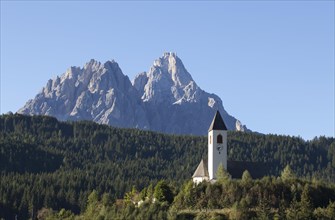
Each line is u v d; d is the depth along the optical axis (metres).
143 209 196.25
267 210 189.38
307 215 185.50
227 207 194.38
